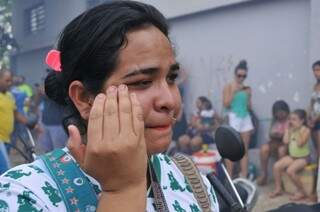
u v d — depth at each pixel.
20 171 0.84
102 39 0.79
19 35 8.07
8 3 8.11
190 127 6.14
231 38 6.36
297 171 4.89
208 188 1.08
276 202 4.82
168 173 1.01
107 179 0.70
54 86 0.91
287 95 5.84
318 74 5.03
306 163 4.89
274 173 5.07
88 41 0.80
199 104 6.14
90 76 0.81
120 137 0.68
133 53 0.79
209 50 6.60
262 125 6.00
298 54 5.73
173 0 6.75
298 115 4.95
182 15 6.68
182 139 6.00
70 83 0.85
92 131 0.69
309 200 4.80
